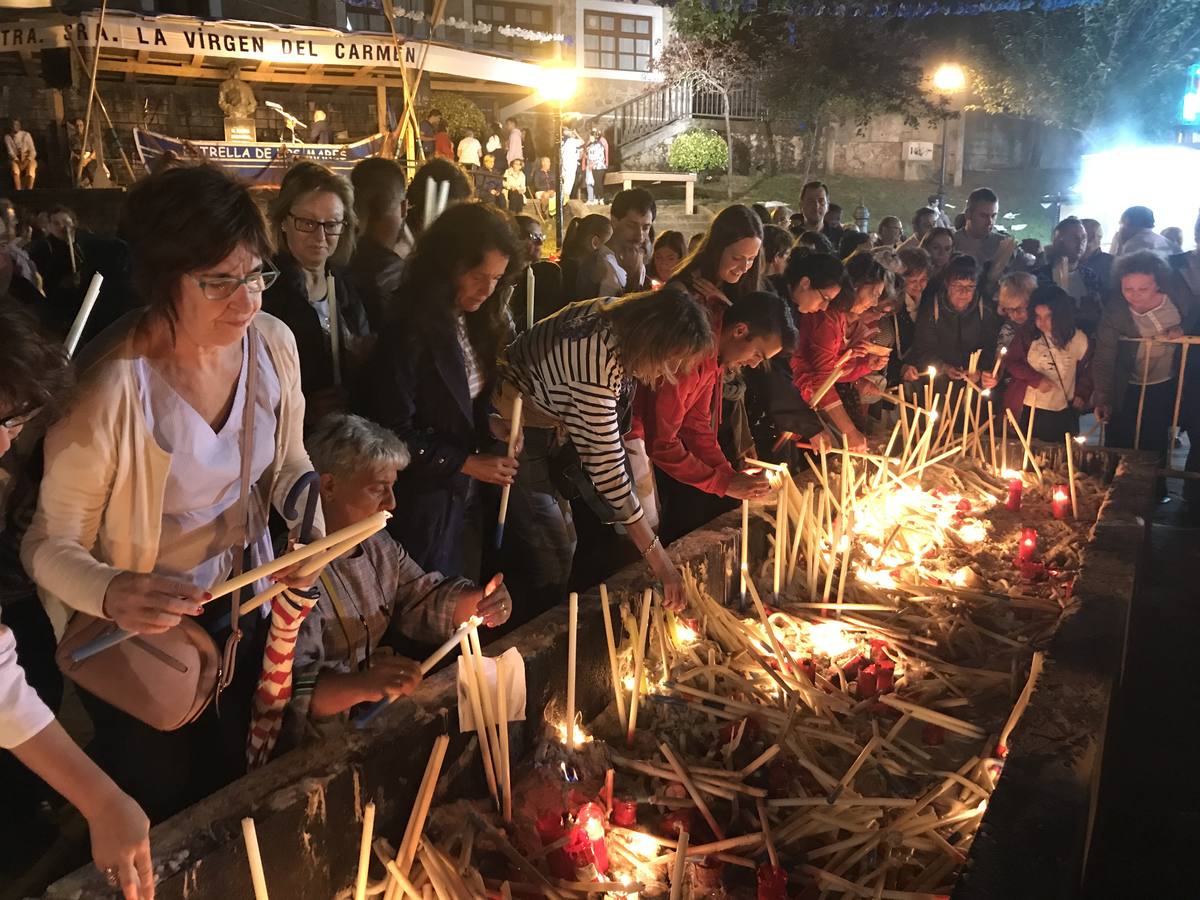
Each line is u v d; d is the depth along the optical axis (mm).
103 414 1676
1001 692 3049
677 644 3104
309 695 2141
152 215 1642
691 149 20391
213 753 2070
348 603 2354
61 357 1443
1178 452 7586
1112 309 5789
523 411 3145
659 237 5160
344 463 2311
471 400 2998
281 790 1893
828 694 2920
